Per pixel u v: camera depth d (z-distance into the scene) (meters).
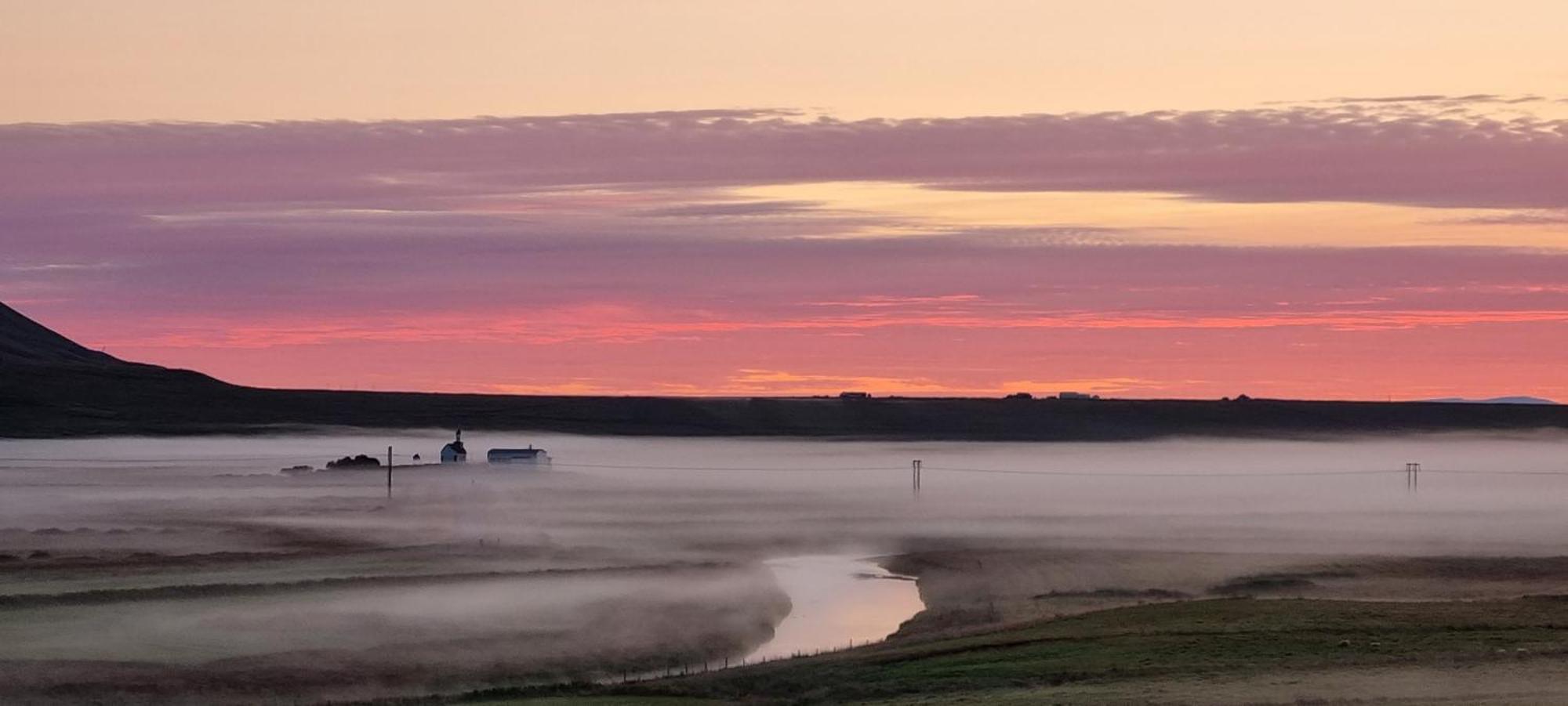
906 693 85.38
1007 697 77.19
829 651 116.44
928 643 109.94
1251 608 110.25
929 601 160.75
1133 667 86.56
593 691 96.81
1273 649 90.06
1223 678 80.06
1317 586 165.38
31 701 101.75
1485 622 97.81
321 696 105.81
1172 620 106.00
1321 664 83.38
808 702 86.12
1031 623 115.69
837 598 165.62
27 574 165.12
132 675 108.31
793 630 140.25
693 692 93.75
